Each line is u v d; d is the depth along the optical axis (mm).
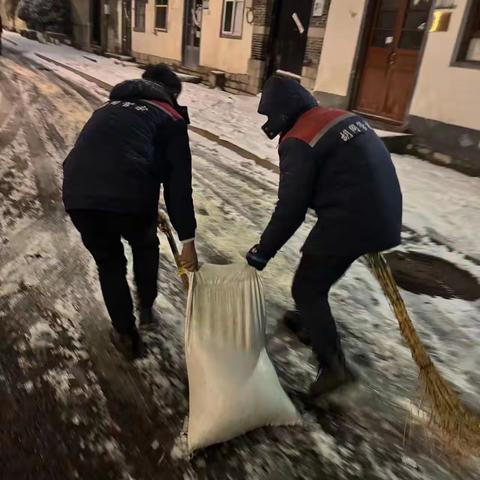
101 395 2248
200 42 12820
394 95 7723
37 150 5883
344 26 8328
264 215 4586
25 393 2217
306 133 1952
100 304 2904
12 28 23453
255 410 1996
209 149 6770
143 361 2479
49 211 4160
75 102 8938
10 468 1860
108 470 1890
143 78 2350
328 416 2232
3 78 10703
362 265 3730
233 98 10766
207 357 1981
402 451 2076
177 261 2287
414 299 3334
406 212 4895
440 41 6688
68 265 3307
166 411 2193
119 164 2041
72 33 20359
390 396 2387
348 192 1947
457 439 2043
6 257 3336
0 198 4336
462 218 4863
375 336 2855
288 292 3258
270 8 10453
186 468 1924
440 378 2074
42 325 2676
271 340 2732
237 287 2018
